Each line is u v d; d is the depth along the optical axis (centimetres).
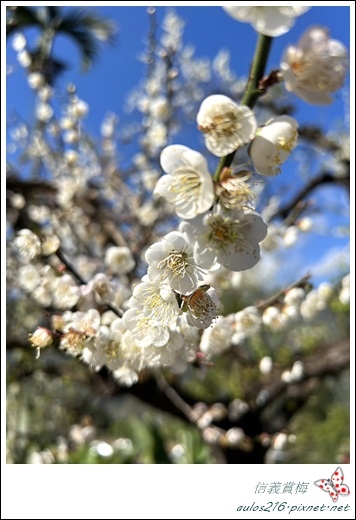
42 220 385
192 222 95
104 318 146
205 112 92
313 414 595
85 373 393
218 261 96
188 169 96
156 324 106
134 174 462
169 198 96
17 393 479
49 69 396
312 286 206
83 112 332
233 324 198
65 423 596
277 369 380
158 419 524
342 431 577
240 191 89
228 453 325
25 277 207
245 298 574
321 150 465
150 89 413
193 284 99
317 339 541
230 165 94
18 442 452
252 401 359
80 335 132
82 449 386
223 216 94
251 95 93
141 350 126
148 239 360
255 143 92
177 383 374
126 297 165
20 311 419
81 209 385
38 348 135
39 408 569
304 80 91
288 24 87
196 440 390
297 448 479
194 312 103
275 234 260
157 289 107
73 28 408
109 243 403
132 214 414
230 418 338
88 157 484
